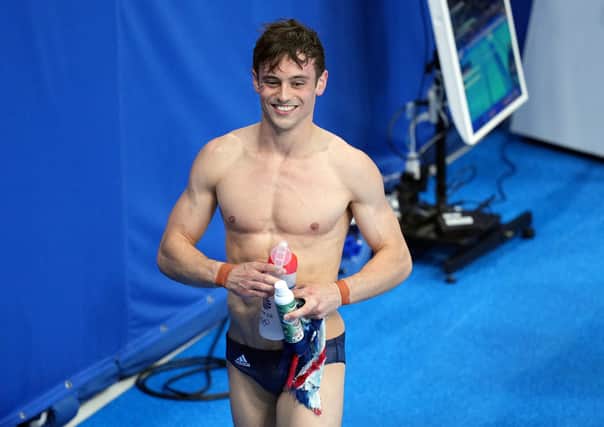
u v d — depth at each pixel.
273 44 9.35
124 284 15.55
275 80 9.47
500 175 25.45
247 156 10.14
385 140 23.00
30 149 13.30
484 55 19.47
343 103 21.23
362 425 14.97
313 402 10.05
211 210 10.56
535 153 26.89
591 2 24.94
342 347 10.60
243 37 17.39
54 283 14.18
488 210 23.03
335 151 10.06
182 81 16.02
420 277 20.00
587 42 25.36
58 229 14.05
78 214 14.34
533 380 16.11
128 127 15.04
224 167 10.17
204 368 16.55
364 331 17.86
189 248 10.34
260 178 10.02
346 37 20.75
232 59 17.19
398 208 20.91
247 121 17.92
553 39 26.05
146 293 16.09
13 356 13.74
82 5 13.64
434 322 18.17
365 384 16.12
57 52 13.40
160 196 16.02
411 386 16.05
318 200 9.95
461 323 18.11
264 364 10.47
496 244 20.80
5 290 13.41
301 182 9.97
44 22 13.10
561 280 19.73
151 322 16.36
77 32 13.65
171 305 16.78
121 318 15.66
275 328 9.98
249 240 10.12
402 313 18.52
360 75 21.53
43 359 14.25
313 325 9.95
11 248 13.35
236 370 10.82
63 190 13.98
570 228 22.25
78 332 14.84
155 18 15.13
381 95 22.41
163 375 16.41
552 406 15.31
